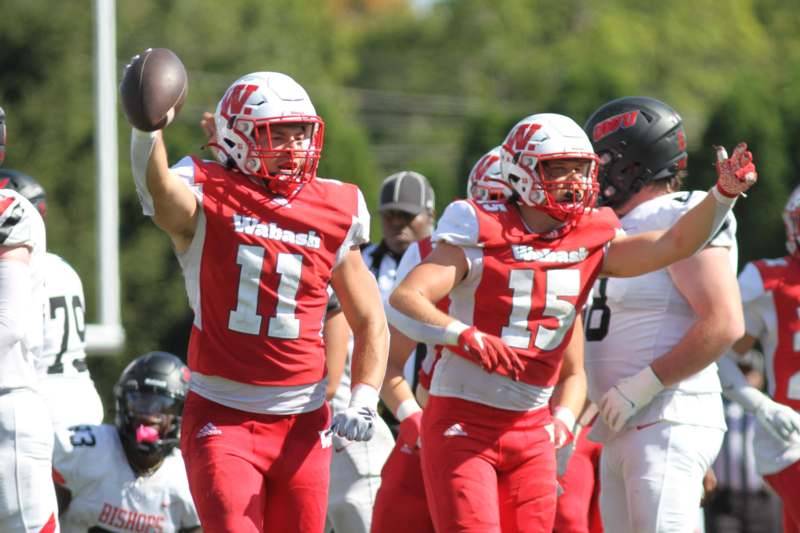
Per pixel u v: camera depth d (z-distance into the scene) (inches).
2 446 719.1
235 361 689.0
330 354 899.4
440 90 6387.8
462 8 6560.0
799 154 3442.4
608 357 850.8
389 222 1093.8
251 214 687.7
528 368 757.9
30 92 3695.9
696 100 5915.4
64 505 904.9
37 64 3705.7
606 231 765.3
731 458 1456.7
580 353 830.5
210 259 684.7
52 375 941.8
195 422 694.5
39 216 739.4
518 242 753.0
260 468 692.7
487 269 750.5
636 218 848.9
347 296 714.8
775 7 6565.0
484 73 6392.7
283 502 700.0
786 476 975.6
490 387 754.2
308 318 699.4
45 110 3686.0
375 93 6215.6
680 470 820.0
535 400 764.6
